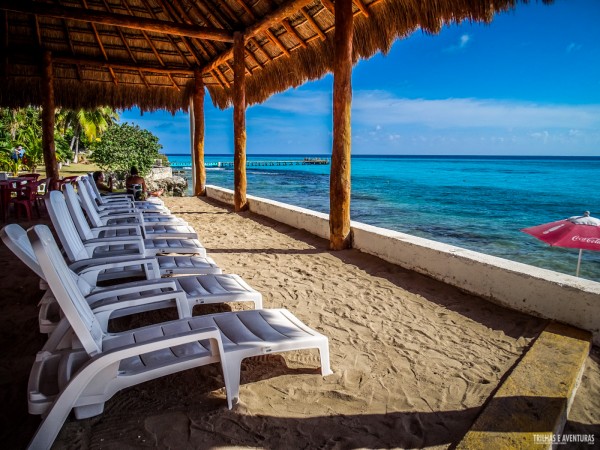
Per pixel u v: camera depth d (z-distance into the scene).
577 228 3.19
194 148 11.16
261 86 9.70
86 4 8.59
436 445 1.74
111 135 19.16
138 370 1.79
